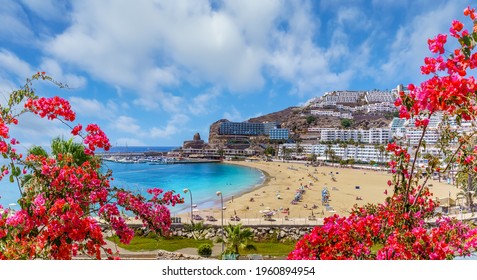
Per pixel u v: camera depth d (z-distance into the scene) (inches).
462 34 186.2
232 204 2647.6
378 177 4537.4
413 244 226.2
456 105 199.3
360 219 250.4
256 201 2775.6
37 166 247.9
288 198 2903.5
